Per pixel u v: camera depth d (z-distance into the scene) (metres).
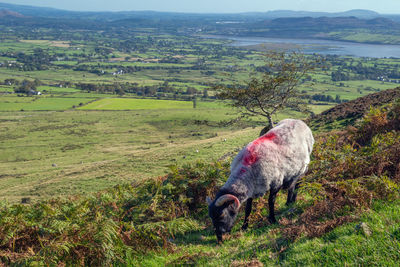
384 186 6.24
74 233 6.61
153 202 8.66
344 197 6.41
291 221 6.82
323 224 5.43
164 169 38.31
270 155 7.31
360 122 12.49
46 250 6.12
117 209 8.43
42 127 146.12
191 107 185.12
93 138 125.50
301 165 7.94
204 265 5.74
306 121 32.31
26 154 103.56
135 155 56.34
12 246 6.81
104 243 6.21
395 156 7.71
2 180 59.75
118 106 196.88
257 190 7.27
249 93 24.42
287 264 4.62
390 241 4.06
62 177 47.56
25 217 7.44
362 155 8.29
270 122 25.20
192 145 52.62
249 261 5.09
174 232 7.45
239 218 8.28
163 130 134.75
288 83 24.41
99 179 39.81
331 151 9.63
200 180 9.63
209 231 8.11
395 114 11.53
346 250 4.24
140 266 6.28
